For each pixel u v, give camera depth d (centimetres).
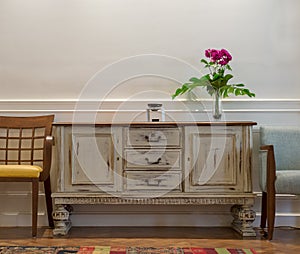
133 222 335
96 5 343
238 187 296
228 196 295
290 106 342
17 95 342
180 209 336
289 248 261
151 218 335
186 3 342
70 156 296
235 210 316
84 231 313
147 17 344
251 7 341
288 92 343
